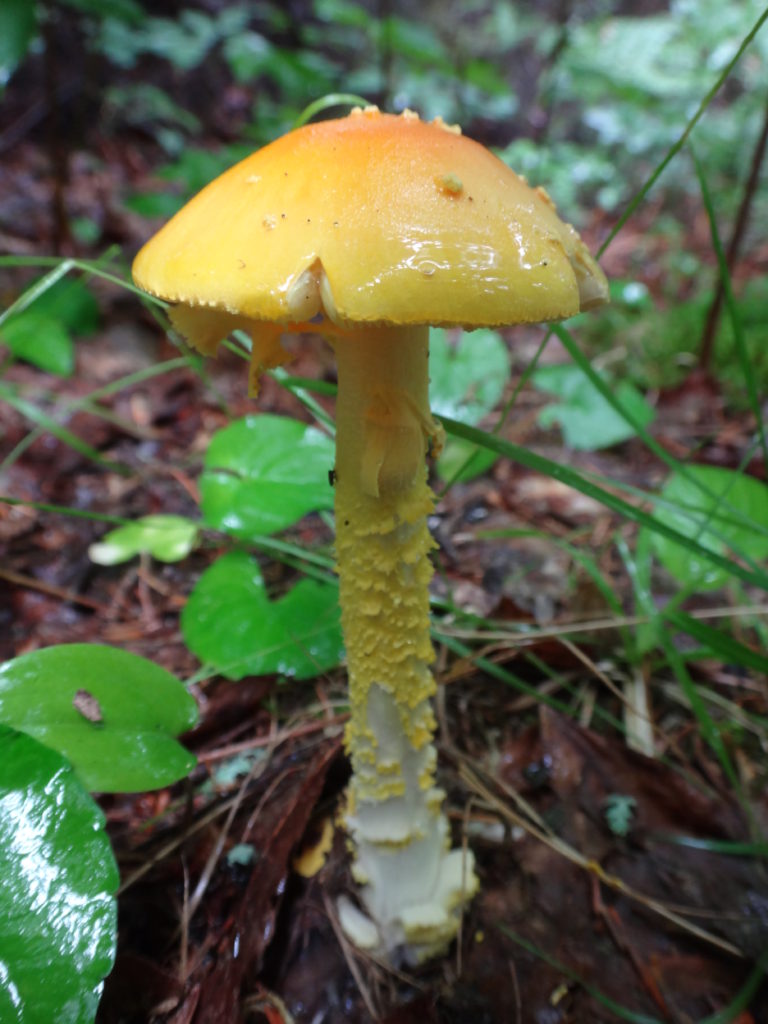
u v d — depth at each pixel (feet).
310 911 0.49
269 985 0.46
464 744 0.59
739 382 1.10
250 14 2.08
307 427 0.69
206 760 0.57
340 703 0.61
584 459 0.99
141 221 1.62
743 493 0.65
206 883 0.49
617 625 0.63
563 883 0.51
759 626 0.68
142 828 0.52
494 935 0.49
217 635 0.58
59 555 0.79
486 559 0.80
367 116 0.35
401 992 0.46
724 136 1.91
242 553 0.65
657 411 1.11
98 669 0.43
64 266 0.55
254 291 0.29
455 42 2.30
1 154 1.73
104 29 1.73
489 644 0.66
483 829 0.54
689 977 0.47
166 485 0.91
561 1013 0.45
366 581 0.40
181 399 1.11
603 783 0.56
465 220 0.30
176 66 2.03
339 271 0.29
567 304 0.31
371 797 0.45
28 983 0.31
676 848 0.53
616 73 2.01
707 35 2.02
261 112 2.06
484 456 0.73
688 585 0.62
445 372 0.79
